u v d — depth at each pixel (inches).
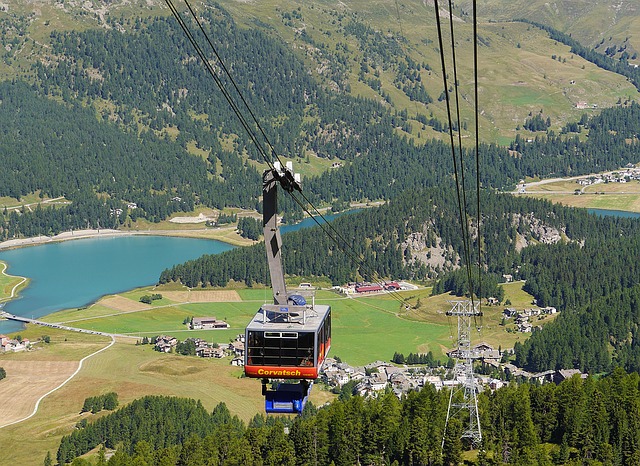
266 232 2728.8
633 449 6742.1
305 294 2807.6
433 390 7593.5
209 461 7037.4
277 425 7209.6
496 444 6963.6
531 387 7564.0
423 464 6850.4
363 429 7066.9
